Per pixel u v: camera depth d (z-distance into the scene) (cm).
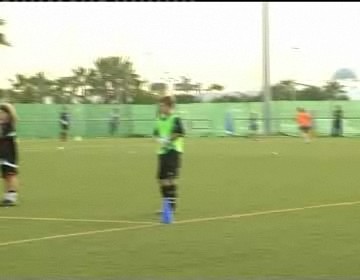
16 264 2239
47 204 3675
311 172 5362
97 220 3119
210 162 6375
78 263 2248
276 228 2855
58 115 13875
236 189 4288
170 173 3073
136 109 14250
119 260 2289
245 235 2700
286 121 13750
